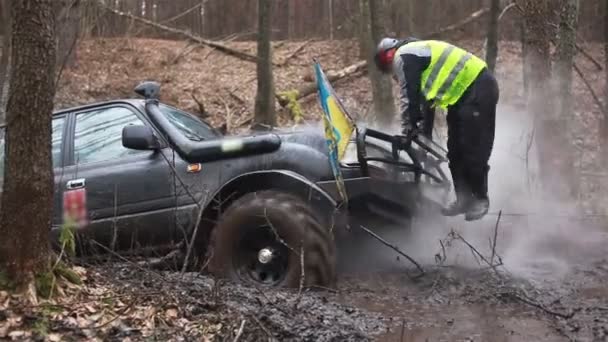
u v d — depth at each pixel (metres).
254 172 5.44
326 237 5.15
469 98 5.77
